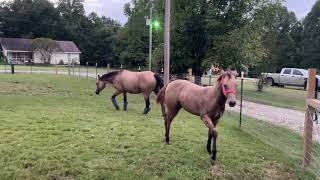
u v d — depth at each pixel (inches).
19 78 1174.3
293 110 728.3
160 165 294.8
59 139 362.6
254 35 1142.3
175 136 398.9
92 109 583.2
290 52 3289.9
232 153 340.2
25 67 2488.9
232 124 500.1
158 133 411.2
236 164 308.2
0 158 296.7
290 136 450.0
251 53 1132.5
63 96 757.3
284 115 655.8
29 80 1110.4
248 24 1144.2
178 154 328.2
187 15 1125.1
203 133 422.0
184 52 1165.1
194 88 324.5
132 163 298.8
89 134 389.7
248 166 305.3
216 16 1120.8
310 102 300.2
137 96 838.5
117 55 3353.8
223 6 1138.0
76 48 3806.6
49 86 964.6
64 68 2586.1
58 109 566.9
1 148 323.3
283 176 287.9
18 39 3742.6
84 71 2123.5
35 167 279.7
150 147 347.6
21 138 362.0
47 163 287.3
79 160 298.0
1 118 467.2
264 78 1296.8
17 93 788.6
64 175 268.7
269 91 1210.0
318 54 3068.4
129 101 735.1
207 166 300.4
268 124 538.6
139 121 486.3
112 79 587.5
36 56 3548.2
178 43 1165.7
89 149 331.0
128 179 262.4
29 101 651.5
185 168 291.0
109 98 761.0
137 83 559.5
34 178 260.8
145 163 299.1
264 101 868.0
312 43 3110.2
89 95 804.0
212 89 305.9
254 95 1024.2
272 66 1770.4
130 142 361.7
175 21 1132.5
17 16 4165.8
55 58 3585.1
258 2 1152.2
